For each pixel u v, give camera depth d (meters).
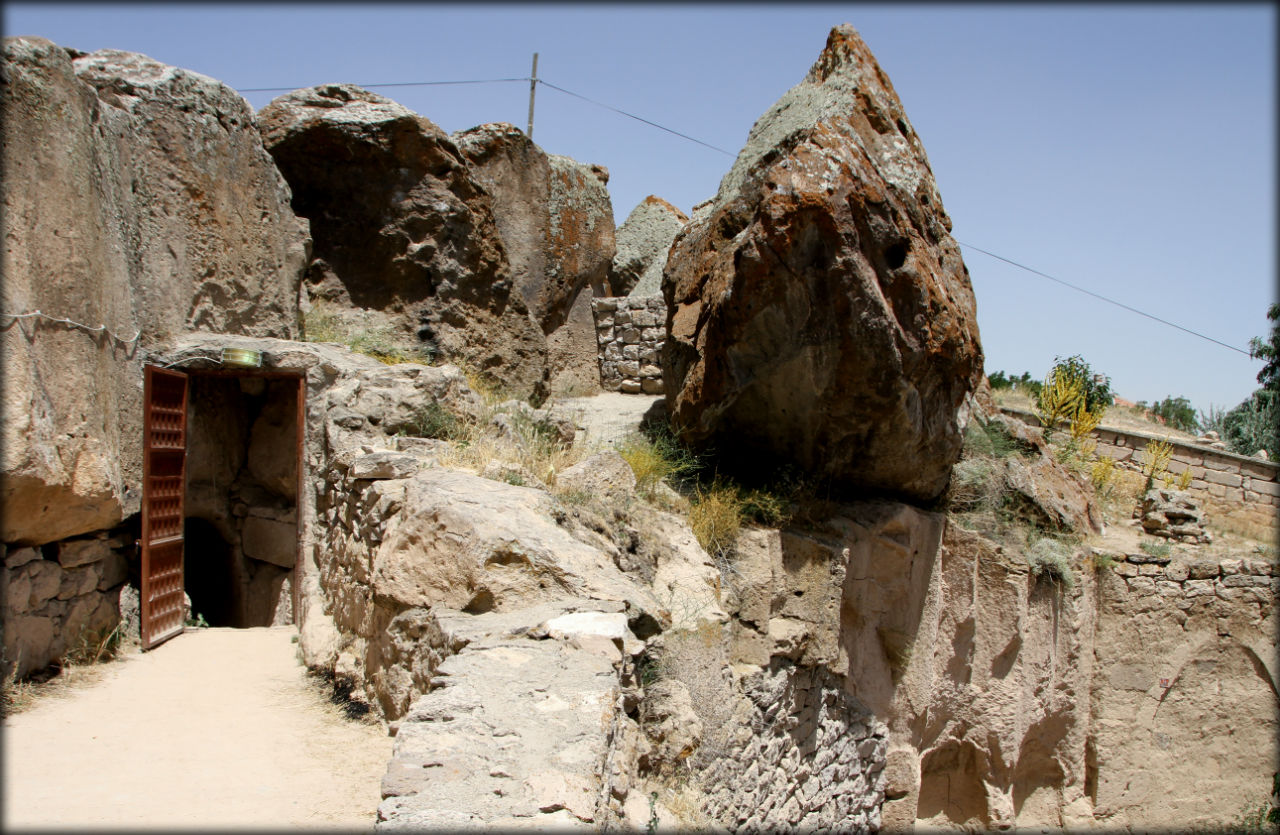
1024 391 18.09
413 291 11.73
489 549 5.66
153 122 8.27
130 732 5.51
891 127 9.56
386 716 5.84
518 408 9.44
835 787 9.16
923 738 10.43
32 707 5.83
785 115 9.98
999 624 10.63
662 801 5.46
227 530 9.70
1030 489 11.33
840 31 10.09
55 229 6.36
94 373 6.79
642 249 17.25
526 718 4.11
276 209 9.97
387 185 11.59
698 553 7.84
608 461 8.13
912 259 8.77
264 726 5.73
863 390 8.76
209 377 9.34
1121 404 19.88
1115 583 11.84
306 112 11.26
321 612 7.60
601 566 5.98
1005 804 10.79
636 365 14.41
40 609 6.46
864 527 9.41
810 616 8.71
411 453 7.50
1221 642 12.55
